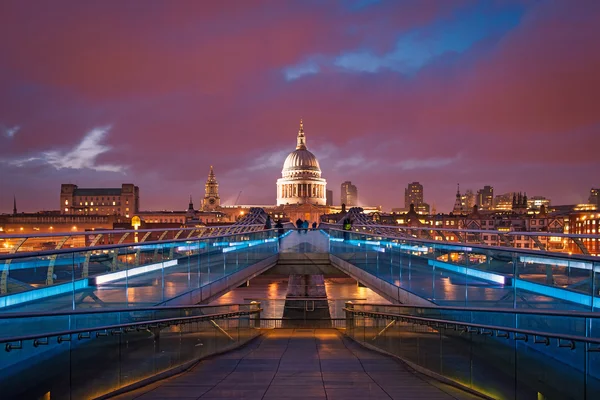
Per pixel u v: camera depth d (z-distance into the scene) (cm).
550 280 1288
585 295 1182
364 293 5831
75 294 1336
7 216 15875
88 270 1382
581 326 1028
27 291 1213
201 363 1653
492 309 1240
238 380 1347
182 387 1254
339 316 4488
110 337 1235
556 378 1054
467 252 1594
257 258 3055
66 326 1096
